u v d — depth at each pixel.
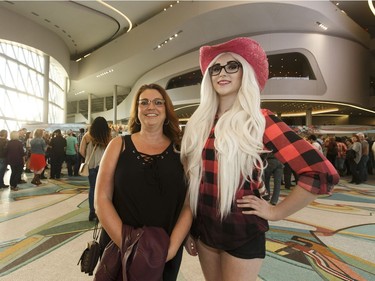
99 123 3.31
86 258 1.10
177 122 1.29
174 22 15.35
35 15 16.77
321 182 0.85
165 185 1.09
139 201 1.07
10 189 5.49
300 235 2.88
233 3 13.29
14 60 15.90
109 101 33.50
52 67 21.38
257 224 0.97
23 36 16.58
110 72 22.42
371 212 3.96
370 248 2.53
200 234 1.08
